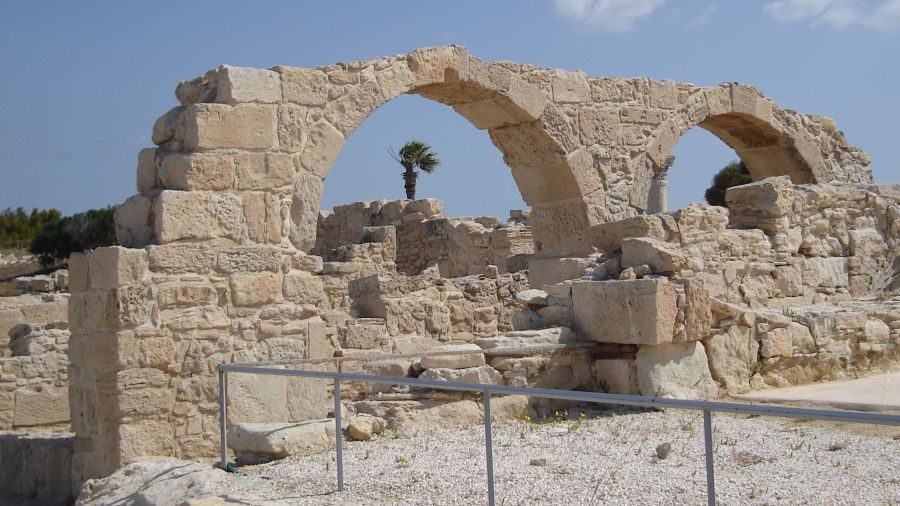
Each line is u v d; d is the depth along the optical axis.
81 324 10.96
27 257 50.72
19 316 18.36
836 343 12.52
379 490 7.69
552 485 7.45
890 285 16.59
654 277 11.29
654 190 18.06
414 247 30.05
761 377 11.77
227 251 11.41
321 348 12.02
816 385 11.93
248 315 11.45
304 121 12.62
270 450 9.27
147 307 10.66
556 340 11.49
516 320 12.71
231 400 11.05
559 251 17.45
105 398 10.56
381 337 17.39
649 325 10.84
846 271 16.38
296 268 12.07
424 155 43.34
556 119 16.59
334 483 8.03
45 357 15.05
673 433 9.27
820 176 20.95
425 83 14.64
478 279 20.31
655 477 7.53
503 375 10.89
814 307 13.96
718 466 7.82
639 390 11.01
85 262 10.88
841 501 6.64
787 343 11.99
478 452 8.78
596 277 12.80
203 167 11.39
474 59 15.41
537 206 17.72
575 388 11.42
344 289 21.06
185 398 10.82
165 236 10.95
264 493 7.91
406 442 9.46
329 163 12.89
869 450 8.09
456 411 10.37
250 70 12.02
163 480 8.57
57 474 11.52
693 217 14.28
